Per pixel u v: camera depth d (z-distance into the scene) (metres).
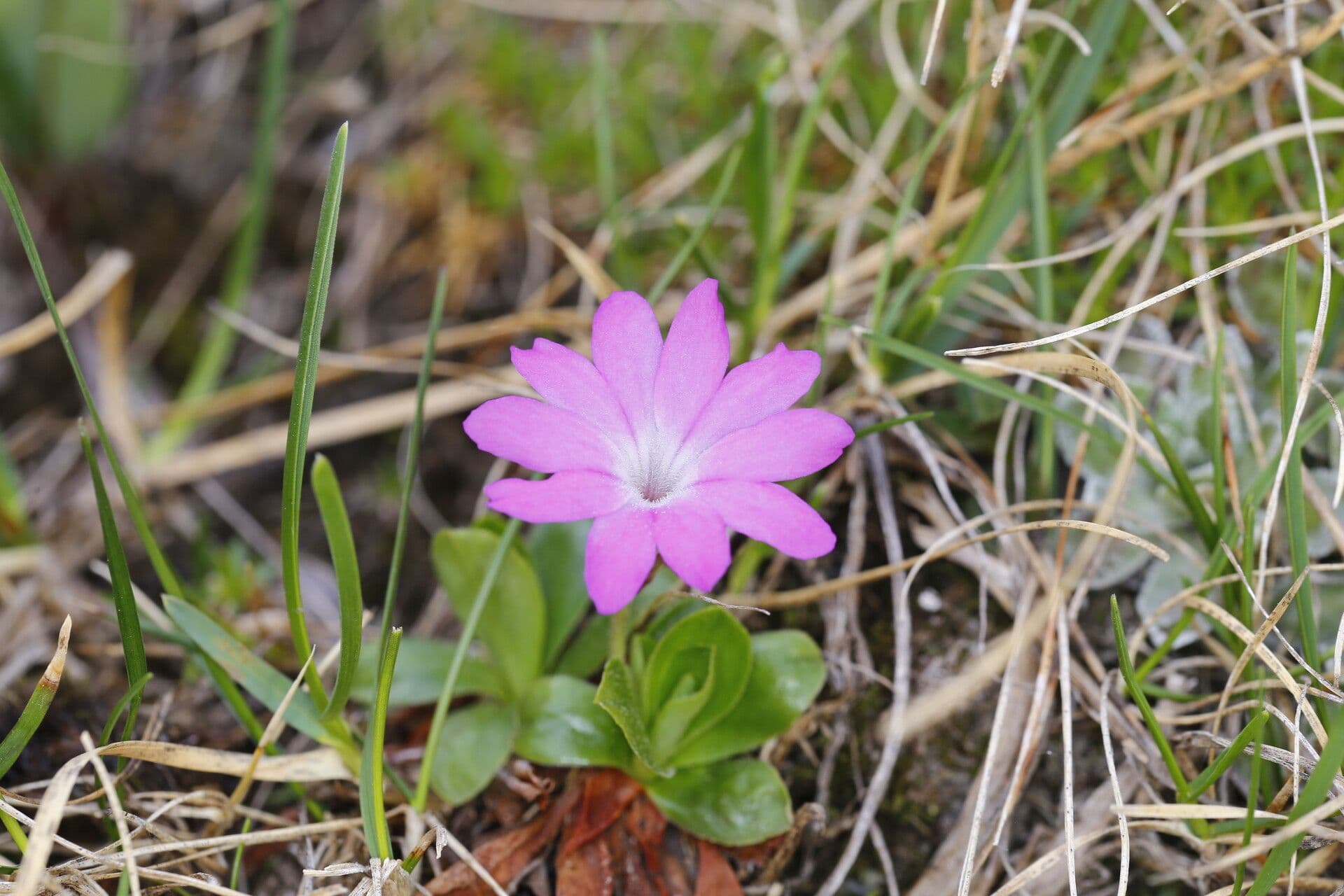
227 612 0.29
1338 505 0.27
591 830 0.26
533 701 0.26
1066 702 0.26
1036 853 0.26
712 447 0.25
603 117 0.29
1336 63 0.29
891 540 0.28
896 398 0.28
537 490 0.24
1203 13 0.30
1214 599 0.27
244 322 0.30
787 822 0.26
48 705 0.25
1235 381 0.28
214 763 0.26
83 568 0.30
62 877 0.25
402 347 0.30
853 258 0.30
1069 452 0.28
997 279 0.29
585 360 0.25
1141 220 0.28
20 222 0.25
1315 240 0.28
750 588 0.28
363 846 0.26
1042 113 0.29
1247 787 0.26
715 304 0.25
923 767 0.27
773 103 0.29
